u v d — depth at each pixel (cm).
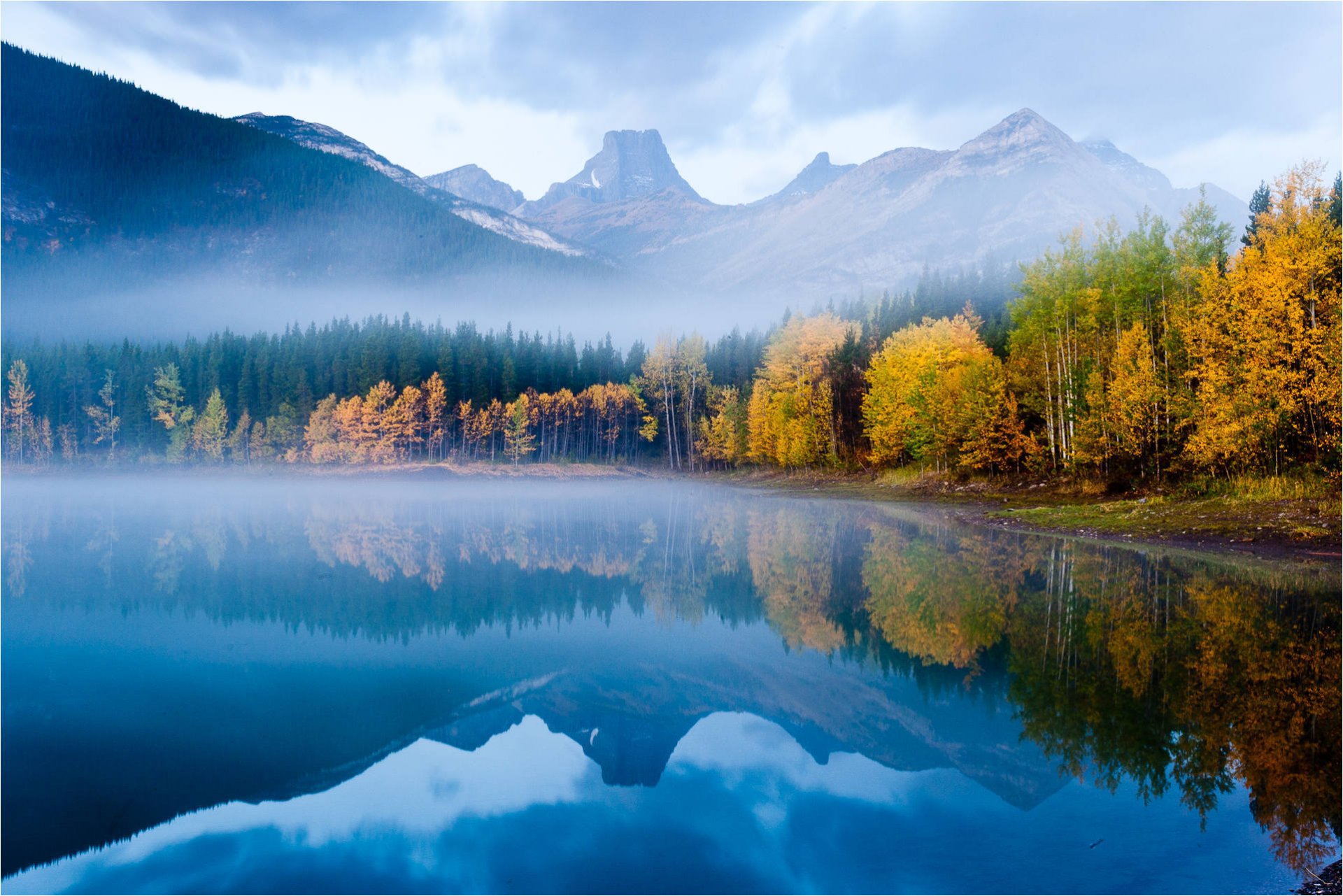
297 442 10406
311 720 1236
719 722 1198
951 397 5500
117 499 7194
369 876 769
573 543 3491
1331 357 2852
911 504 5206
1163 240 4272
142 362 11731
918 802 901
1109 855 757
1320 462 2948
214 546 3419
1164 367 3856
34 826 892
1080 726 1108
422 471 9481
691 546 3341
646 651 1614
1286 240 3072
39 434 10919
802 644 1644
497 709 1272
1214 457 3319
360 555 3114
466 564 2820
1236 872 716
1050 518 3709
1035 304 4962
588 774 1018
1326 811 834
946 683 1344
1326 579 2128
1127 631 1638
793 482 7594
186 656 1591
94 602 2153
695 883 734
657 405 11294
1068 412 4525
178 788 984
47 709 1282
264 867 793
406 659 1573
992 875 721
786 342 8500
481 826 866
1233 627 1638
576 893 731
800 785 954
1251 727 1078
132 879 771
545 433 11088
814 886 725
